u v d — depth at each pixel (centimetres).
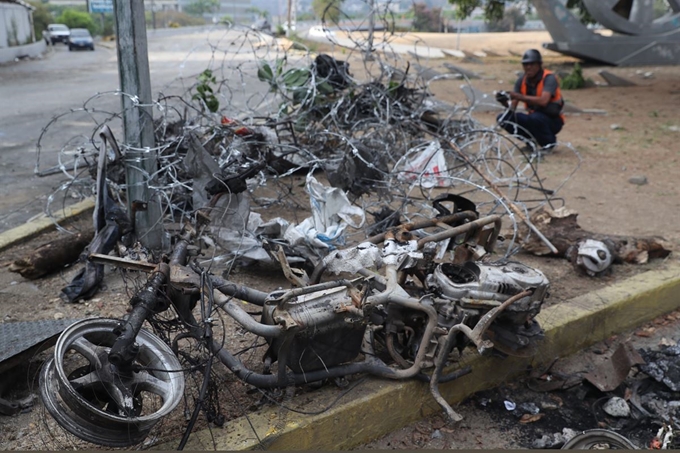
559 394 383
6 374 337
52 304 432
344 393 329
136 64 468
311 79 725
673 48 2197
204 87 697
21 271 466
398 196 594
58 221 585
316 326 302
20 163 854
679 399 372
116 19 463
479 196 690
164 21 6444
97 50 4059
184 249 336
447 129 795
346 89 771
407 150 664
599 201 701
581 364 416
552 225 540
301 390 336
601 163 873
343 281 319
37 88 1839
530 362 400
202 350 346
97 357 280
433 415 356
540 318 420
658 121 1210
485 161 692
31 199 688
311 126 709
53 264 477
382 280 346
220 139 621
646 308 470
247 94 1316
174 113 814
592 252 492
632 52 2216
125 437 262
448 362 363
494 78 1853
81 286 439
